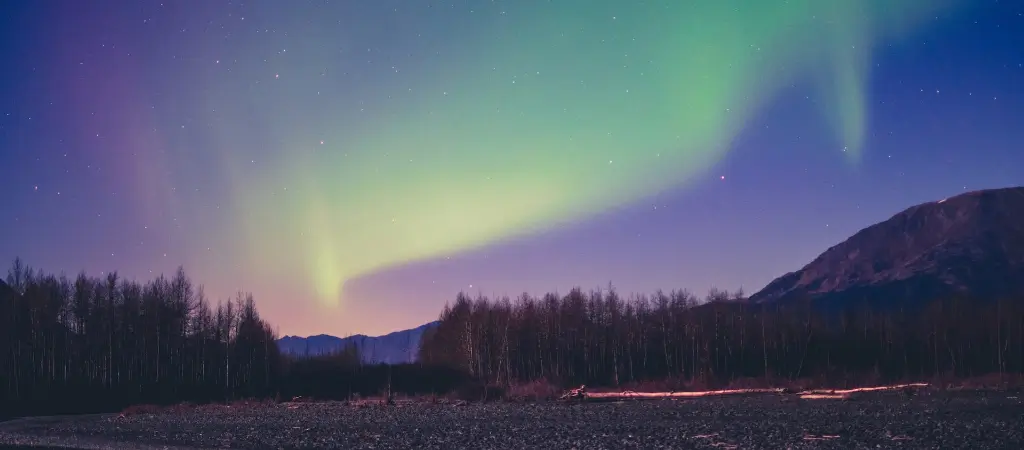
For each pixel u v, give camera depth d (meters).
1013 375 91.25
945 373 98.00
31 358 93.44
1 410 78.69
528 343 115.50
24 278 95.94
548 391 86.19
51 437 52.09
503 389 88.88
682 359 111.62
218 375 104.44
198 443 46.16
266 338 108.88
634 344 118.50
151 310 102.31
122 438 50.34
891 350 114.94
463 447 40.72
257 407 78.88
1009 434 40.03
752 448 37.25
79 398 86.62
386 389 95.44
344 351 115.00
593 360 116.38
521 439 43.31
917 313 144.12
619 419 53.81
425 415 62.62
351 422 57.47
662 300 128.50
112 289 101.44
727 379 99.50
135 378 98.38
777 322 122.44
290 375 106.19
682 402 70.69
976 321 119.50
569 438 43.03
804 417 50.94
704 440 40.38
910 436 39.88
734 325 120.69
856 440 38.88
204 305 108.56
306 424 56.59
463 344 112.88
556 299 122.62
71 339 98.19
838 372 100.81
